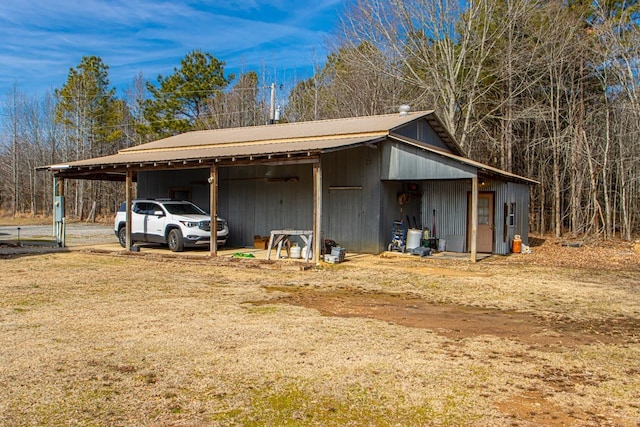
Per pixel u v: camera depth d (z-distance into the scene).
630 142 21.88
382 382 4.15
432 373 4.38
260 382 4.11
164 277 10.12
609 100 22.33
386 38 25.64
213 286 9.11
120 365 4.48
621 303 7.87
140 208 15.62
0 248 15.27
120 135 38.31
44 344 5.10
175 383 4.06
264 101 37.97
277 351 4.96
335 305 7.52
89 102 38.66
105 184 40.56
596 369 4.57
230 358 4.72
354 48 27.03
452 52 23.81
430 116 17.23
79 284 9.08
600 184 23.19
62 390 3.88
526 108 23.36
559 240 20.67
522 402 3.78
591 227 21.66
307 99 35.69
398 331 5.91
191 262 12.48
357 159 14.71
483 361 4.75
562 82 23.17
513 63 23.38
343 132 14.93
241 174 16.62
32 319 6.23
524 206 17.09
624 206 20.75
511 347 5.27
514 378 4.29
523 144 26.28
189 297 7.95
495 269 11.80
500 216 15.46
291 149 12.32
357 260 13.08
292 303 7.61
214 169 13.07
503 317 6.83
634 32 19.69
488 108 25.45
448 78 24.05
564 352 5.11
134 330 5.73
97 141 38.62
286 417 3.46
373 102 28.19
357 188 14.70
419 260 13.38
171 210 14.95
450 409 3.63
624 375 4.41
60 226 15.93
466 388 4.05
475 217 13.05
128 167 14.52
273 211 15.98
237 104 36.00
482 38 23.22
